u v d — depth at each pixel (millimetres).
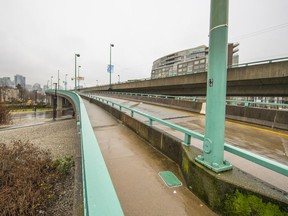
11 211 4418
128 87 36375
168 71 84688
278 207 1795
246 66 14938
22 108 51594
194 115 11109
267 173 3266
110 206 975
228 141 5516
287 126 7016
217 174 2299
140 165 3760
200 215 2246
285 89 13453
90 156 1593
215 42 2320
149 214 2271
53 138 12695
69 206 4590
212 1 2357
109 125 7879
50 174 5934
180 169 3551
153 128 5125
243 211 2006
